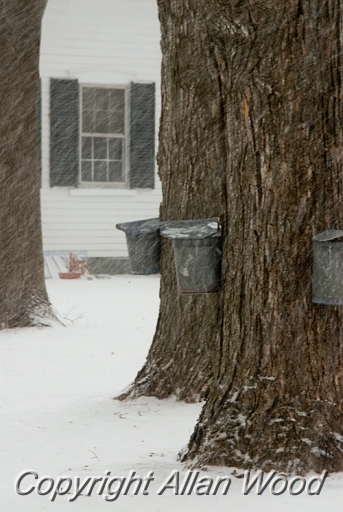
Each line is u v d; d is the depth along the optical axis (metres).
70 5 28.34
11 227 19.11
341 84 7.81
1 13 19.05
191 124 10.93
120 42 28.69
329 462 7.67
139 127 28.83
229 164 8.20
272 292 7.88
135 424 10.52
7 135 19.12
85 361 15.57
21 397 12.80
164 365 11.63
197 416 10.65
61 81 28.25
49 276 28.09
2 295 18.98
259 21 7.76
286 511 6.77
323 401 7.80
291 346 7.84
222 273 8.60
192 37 10.71
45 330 18.70
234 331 8.12
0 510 7.26
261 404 7.89
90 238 28.77
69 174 28.39
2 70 19.09
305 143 7.77
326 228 7.75
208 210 10.85
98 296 24.48
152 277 29.14
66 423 10.86
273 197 7.84
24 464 9.02
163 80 11.39
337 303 7.66
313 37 7.73
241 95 7.96
